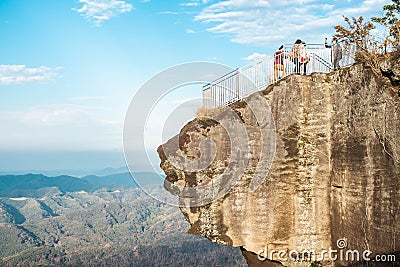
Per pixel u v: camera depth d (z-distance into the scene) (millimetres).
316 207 15406
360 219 13633
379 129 13031
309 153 15547
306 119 15680
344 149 14531
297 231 15422
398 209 12188
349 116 14414
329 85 15523
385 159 12742
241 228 15727
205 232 16094
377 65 13656
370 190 13250
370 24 16141
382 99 13008
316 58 16797
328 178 15383
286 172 15555
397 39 15031
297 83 15695
